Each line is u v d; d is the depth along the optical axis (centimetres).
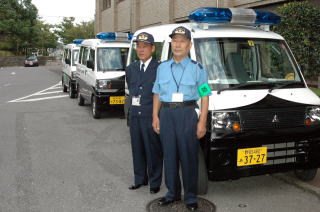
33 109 1134
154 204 437
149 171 471
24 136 780
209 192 473
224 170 420
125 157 631
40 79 2370
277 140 430
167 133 402
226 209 422
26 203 441
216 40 481
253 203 439
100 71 960
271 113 429
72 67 1369
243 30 512
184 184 413
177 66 394
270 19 517
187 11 1611
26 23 5191
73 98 1388
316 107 455
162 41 548
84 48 1141
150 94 455
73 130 843
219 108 421
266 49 501
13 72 3203
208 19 483
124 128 866
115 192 475
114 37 1012
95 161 607
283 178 513
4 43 5147
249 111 422
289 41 787
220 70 465
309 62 793
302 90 477
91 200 450
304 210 420
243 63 482
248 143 422
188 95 391
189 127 393
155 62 459
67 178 526
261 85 461
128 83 476
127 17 2342
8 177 529
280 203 439
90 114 1052
